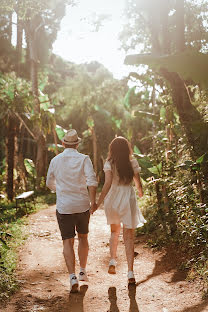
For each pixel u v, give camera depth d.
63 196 3.98
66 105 27.55
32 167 20.94
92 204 3.96
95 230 7.90
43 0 13.51
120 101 24.95
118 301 3.67
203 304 3.30
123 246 6.25
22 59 25.67
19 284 4.25
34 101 19.47
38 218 10.06
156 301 3.60
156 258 5.17
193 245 4.78
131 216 4.13
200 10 8.95
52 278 4.55
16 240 6.70
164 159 7.18
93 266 5.09
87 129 28.12
